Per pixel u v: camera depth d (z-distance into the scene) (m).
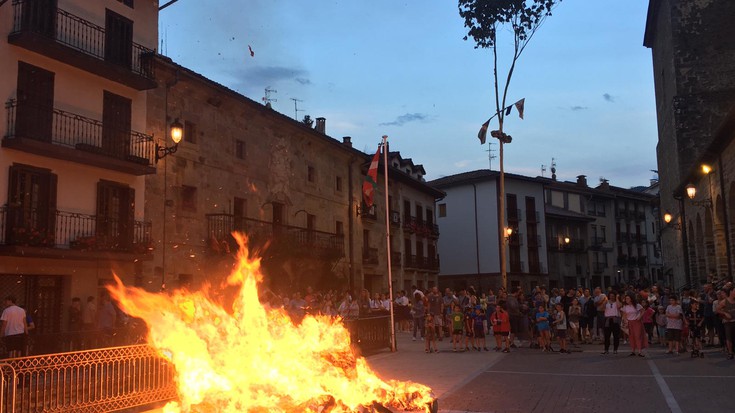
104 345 14.45
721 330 16.62
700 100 29.27
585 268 61.41
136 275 20.02
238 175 25.19
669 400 9.57
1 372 7.77
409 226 42.16
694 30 29.58
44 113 17.62
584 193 62.59
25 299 17.20
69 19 18.44
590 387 11.18
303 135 29.78
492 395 10.52
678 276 33.75
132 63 20.59
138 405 9.79
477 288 52.84
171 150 20.28
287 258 26.31
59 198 18.00
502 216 28.59
